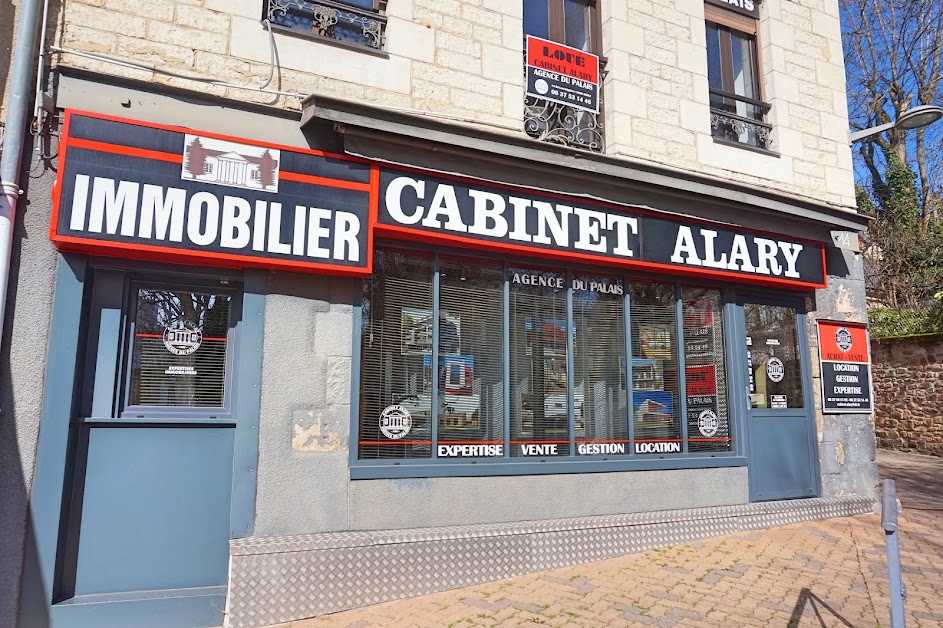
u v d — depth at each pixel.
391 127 5.00
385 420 5.19
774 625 4.30
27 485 4.05
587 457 5.95
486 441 5.57
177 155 4.47
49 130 4.32
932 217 17.19
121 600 4.21
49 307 4.23
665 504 6.15
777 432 6.94
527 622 4.29
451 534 4.95
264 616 4.27
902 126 7.47
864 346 7.66
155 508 4.47
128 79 4.51
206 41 4.81
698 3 7.17
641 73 6.67
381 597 4.62
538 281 6.03
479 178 5.48
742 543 5.99
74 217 4.15
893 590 3.53
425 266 5.54
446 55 5.73
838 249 7.70
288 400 4.79
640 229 6.21
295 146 4.94
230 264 4.68
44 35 4.31
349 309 5.08
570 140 6.32
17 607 3.97
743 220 6.80
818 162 7.69
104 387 4.43
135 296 4.64
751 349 7.00
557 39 6.57
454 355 5.56
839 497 7.13
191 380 4.70
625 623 4.30
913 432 12.66
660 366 6.50
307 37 5.17
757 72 7.70
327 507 4.81
